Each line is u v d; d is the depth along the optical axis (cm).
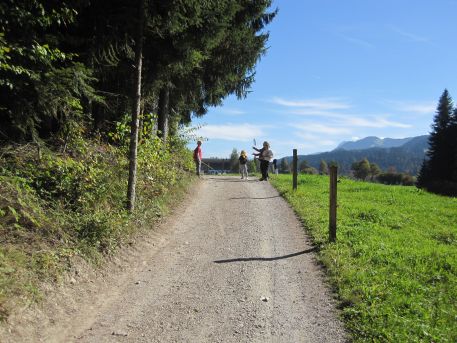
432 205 1446
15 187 647
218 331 515
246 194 1533
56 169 766
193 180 1742
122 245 757
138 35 878
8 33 689
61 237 650
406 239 946
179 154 1672
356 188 1844
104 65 1053
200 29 1074
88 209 757
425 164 7150
